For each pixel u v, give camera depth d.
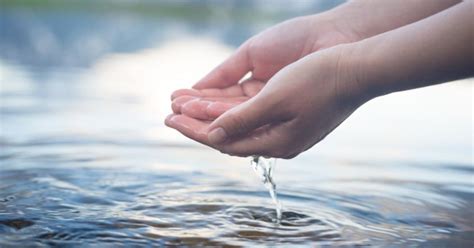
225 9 6.51
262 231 0.80
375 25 0.93
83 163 1.04
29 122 1.33
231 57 0.93
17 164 1.02
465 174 1.07
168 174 1.00
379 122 1.56
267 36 0.92
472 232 0.82
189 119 0.80
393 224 0.84
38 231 0.78
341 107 0.78
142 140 1.22
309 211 0.87
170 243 0.76
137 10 6.01
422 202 0.92
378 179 1.03
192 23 4.96
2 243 0.74
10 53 2.64
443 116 1.67
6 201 0.86
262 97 0.75
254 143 0.79
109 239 0.76
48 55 2.67
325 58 0.76
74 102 1.64
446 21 0.74
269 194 0.93
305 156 1.16
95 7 5.88
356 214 0.87
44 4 5.55
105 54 2.80
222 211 0.85
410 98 2.03
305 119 0.77
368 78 0.75
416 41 0.74
